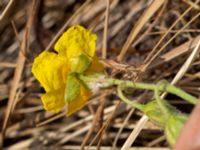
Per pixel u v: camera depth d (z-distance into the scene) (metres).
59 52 0.12
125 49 0.16
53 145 0.18
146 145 0.17
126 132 0.17
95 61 0.12
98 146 0.16
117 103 0.16
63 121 0.18
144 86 0.11
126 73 0.15
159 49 0.16
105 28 0.16
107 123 0.16
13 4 0.17
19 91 0.18
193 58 0.14
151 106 0.11
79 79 0.12
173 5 0.17
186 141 0.09
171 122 0.10
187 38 0.17
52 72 0.12
